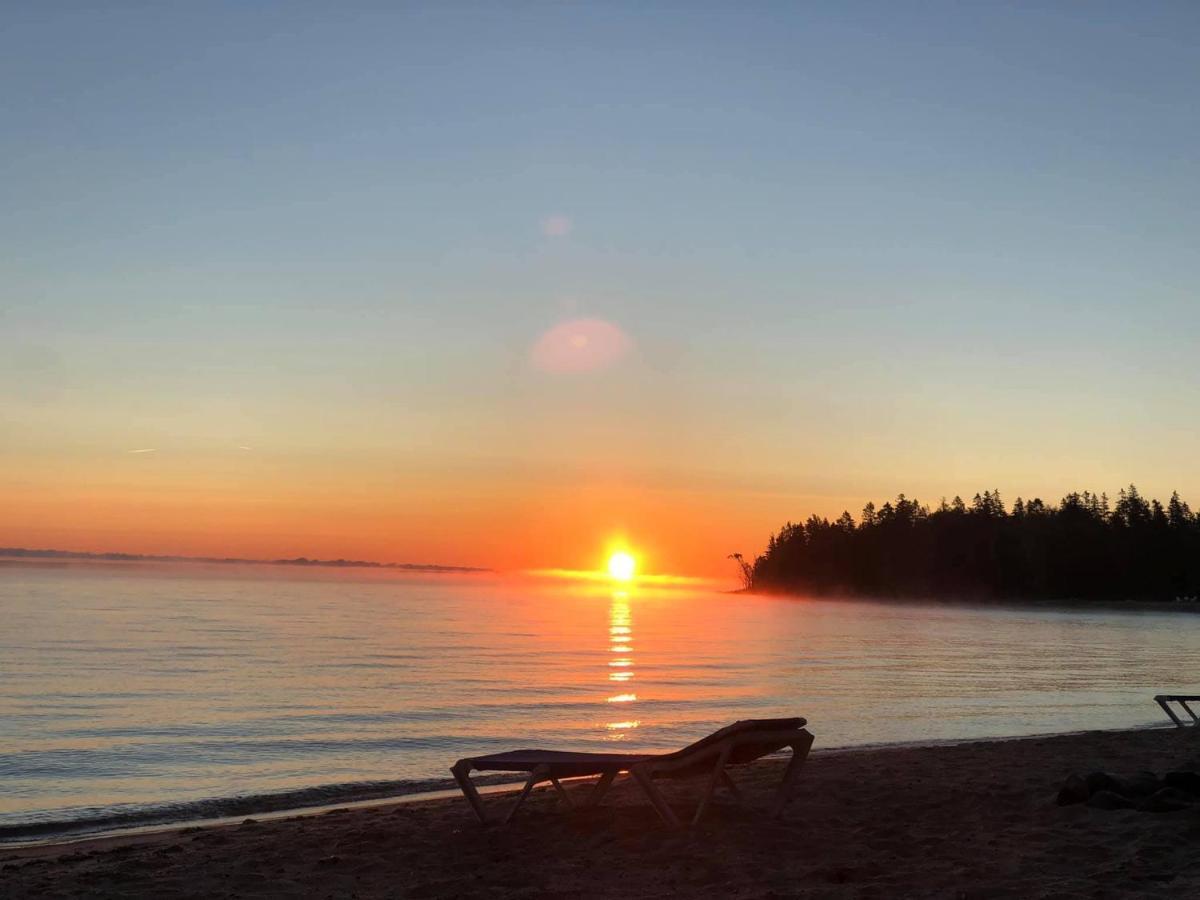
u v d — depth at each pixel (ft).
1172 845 25.52
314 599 499.51
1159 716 94.17
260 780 57.21
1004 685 133.08
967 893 21.84
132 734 77.25
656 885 23.67
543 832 30.42
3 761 64.59
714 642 247.29
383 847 29.09
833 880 23.76
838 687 128.06
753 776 45.85
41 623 242.37
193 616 298.76
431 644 209.87
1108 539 574.15
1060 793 32.45
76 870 27.55
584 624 342.23
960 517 654.94
